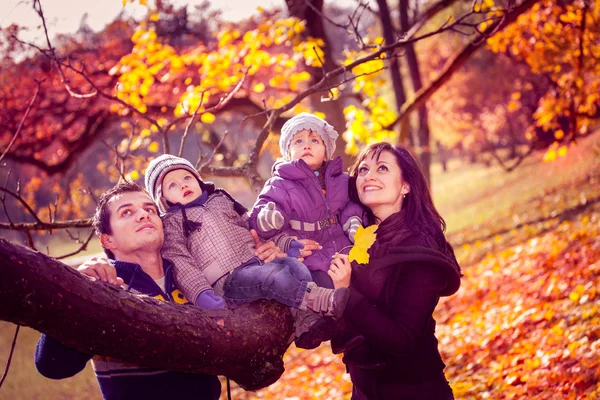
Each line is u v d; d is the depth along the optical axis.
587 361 5.25
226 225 2.99
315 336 2.78
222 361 2.40
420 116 13.07
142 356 2.18
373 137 7.95
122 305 2.11
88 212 18.12
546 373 5.44
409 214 3.15
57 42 9.66
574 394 4.89
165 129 5.19
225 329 2.42
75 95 4.93
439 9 10.72
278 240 3.12
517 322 7.11
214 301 2.68
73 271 2.06
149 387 2.57
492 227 16.20
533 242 11.12
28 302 1.91
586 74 11.38
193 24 10.47
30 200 13.29
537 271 9.16
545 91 21.33
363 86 7.98
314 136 3.47
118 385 2.57
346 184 3.40
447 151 58.50
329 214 3.29
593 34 10.15
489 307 8.83
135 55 7.19
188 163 3.13
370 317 2.90
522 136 33.66
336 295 2.71
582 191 14.51
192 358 2.30
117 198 2.70
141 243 2.64
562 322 6.50
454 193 31.56
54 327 1.98
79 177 14.73
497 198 22.30
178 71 7.73
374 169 3.21
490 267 11.08
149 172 3.09
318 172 3.47
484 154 41.12
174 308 2.31
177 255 2.79
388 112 8.23
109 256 2.79
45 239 30.03
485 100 29.42
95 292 2.06
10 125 9.66
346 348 2.89
